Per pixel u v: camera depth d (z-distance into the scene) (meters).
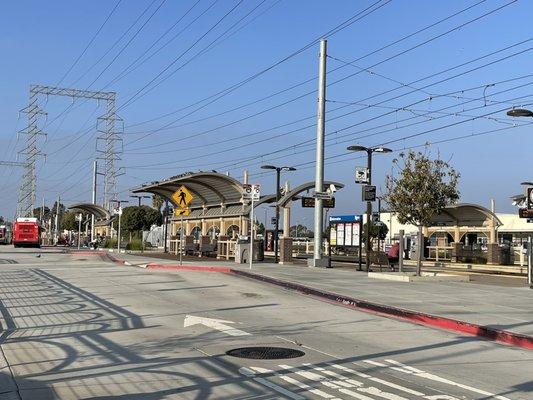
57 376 7.59
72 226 102.56
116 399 6.60
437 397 6.80
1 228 82.56
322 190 28.25
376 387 7.20
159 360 8.53
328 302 15.67
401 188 22.09
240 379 7.51
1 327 11.21
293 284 18.38
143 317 12.45
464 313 13.36
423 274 22.73
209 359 8.62
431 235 48.25
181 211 28.28
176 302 14.81
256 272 22.25
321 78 28.47
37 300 14.85
